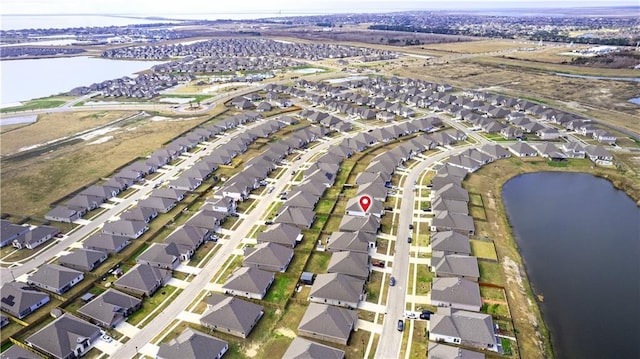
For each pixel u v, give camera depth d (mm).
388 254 92562
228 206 110688
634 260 93250
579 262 92500
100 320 73188
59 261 91062
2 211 115875
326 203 116125
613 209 115812
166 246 91250
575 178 134375
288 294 80812
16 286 80500
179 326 73250
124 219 107125
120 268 89562
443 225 100438
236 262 91000
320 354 63531
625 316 76312
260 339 69938
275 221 105438
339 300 76812
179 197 119438
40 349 67625
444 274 84312
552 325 74250
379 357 66000
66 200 121562
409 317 74062
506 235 100625
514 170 138500
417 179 130250
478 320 69438
